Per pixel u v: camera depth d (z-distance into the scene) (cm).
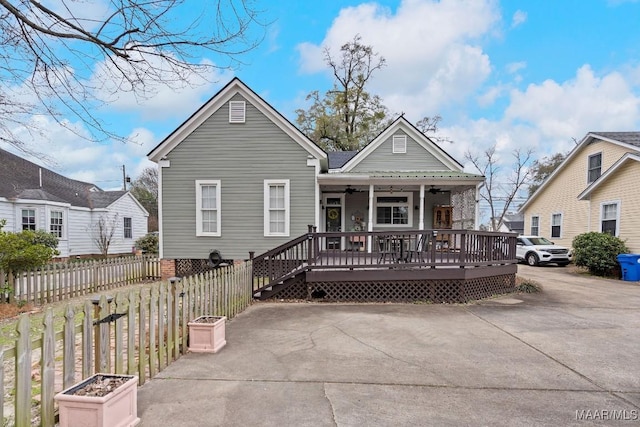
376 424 283
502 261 914
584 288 1030
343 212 1396
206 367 403
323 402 320
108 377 282
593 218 1544
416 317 658
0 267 749
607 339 522
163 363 397
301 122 2642
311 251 828
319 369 398
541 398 332
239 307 698
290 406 312
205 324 452
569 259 1684
